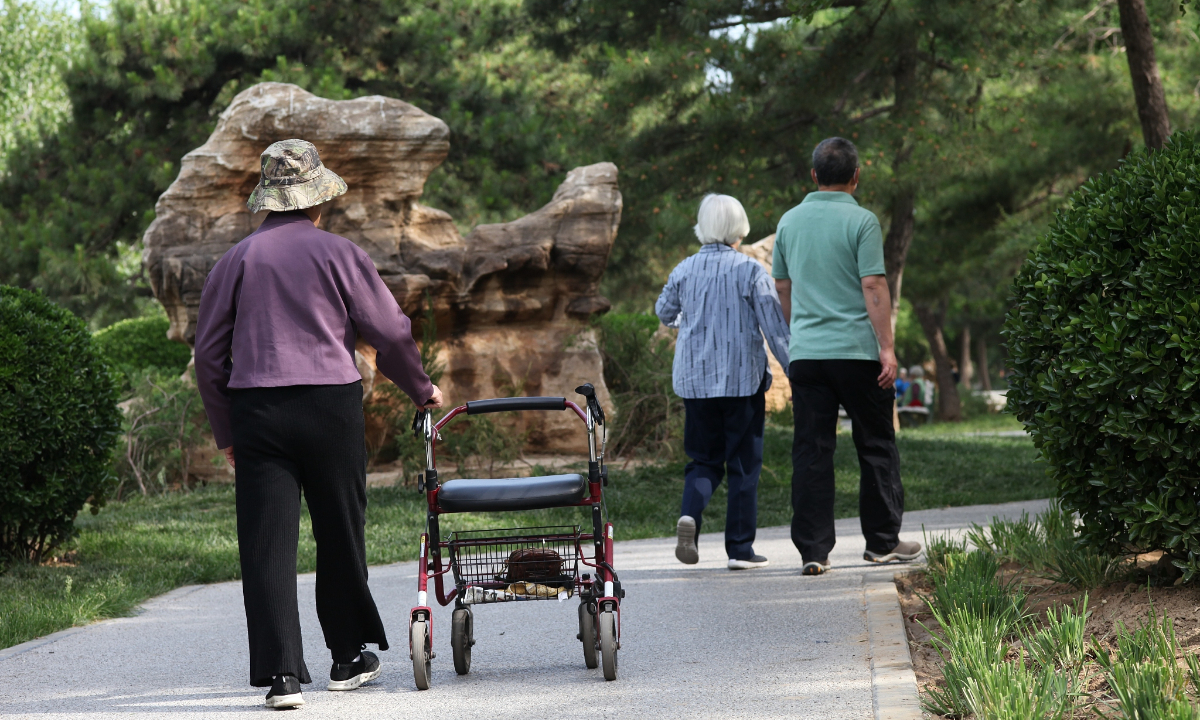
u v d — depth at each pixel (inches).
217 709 373.1
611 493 936.3
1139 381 406.3
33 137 2156.7
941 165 1631.4
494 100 2303.2
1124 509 421.4
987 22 1555.1
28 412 665.0
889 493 590.9
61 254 1846.7
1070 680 327.9
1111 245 427.8
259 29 2047.2
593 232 1142.3
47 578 634.2
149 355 1619.1
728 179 1793.8
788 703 347.6
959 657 339.3
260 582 365.1
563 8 2166.6
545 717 347.6
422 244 1071.6
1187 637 360.2
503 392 1109.7
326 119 1046.4
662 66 1711.4
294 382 365.1
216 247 1070.4
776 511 897.5
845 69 1615.4
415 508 869.2
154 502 970.1
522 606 544.4
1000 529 567.8
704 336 600.4
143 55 2032.5
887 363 569.3
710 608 504.7
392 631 496.1
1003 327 476.4
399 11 2182.6
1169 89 1686.8
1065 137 1886.1
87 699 391.5
